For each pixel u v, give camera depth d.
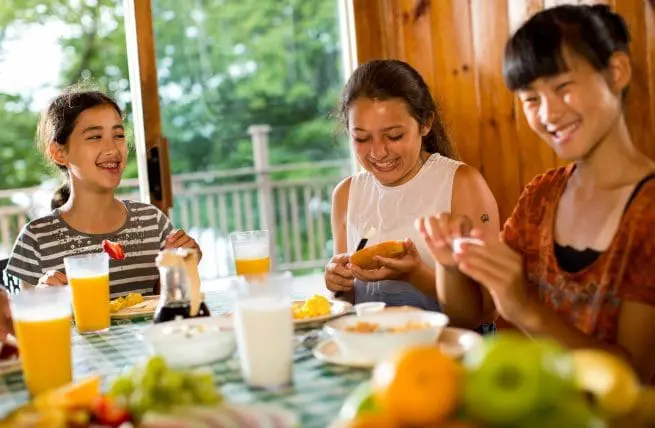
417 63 3.21
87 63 8.49
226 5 8.33
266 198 6.45
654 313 1.30
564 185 1.49
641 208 1.30
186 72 8.31
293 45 8.52
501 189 2.99
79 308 1.67
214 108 8.42
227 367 1.27
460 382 0.76
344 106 2.15
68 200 2.38
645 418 0.81
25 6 8.27
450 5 3.06
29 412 1.04
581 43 1.28
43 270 2.24
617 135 1.35
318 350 1.29
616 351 1.27
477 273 1.25
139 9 3.01
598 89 1.29
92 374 1.29
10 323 1.63
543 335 1.27
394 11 3.26
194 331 1.33
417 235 2.14
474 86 3.03
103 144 2.26
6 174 8.52
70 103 2.27
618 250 1.33
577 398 0.74
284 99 8.57
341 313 1.61
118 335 1.62
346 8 3.41
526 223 1.54
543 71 1.29
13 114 8.41
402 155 2.05
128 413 0.95
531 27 1.32
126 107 8.45
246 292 1.14
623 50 1.34
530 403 0.71
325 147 8.56
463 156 3.10
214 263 6.30
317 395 1.08
